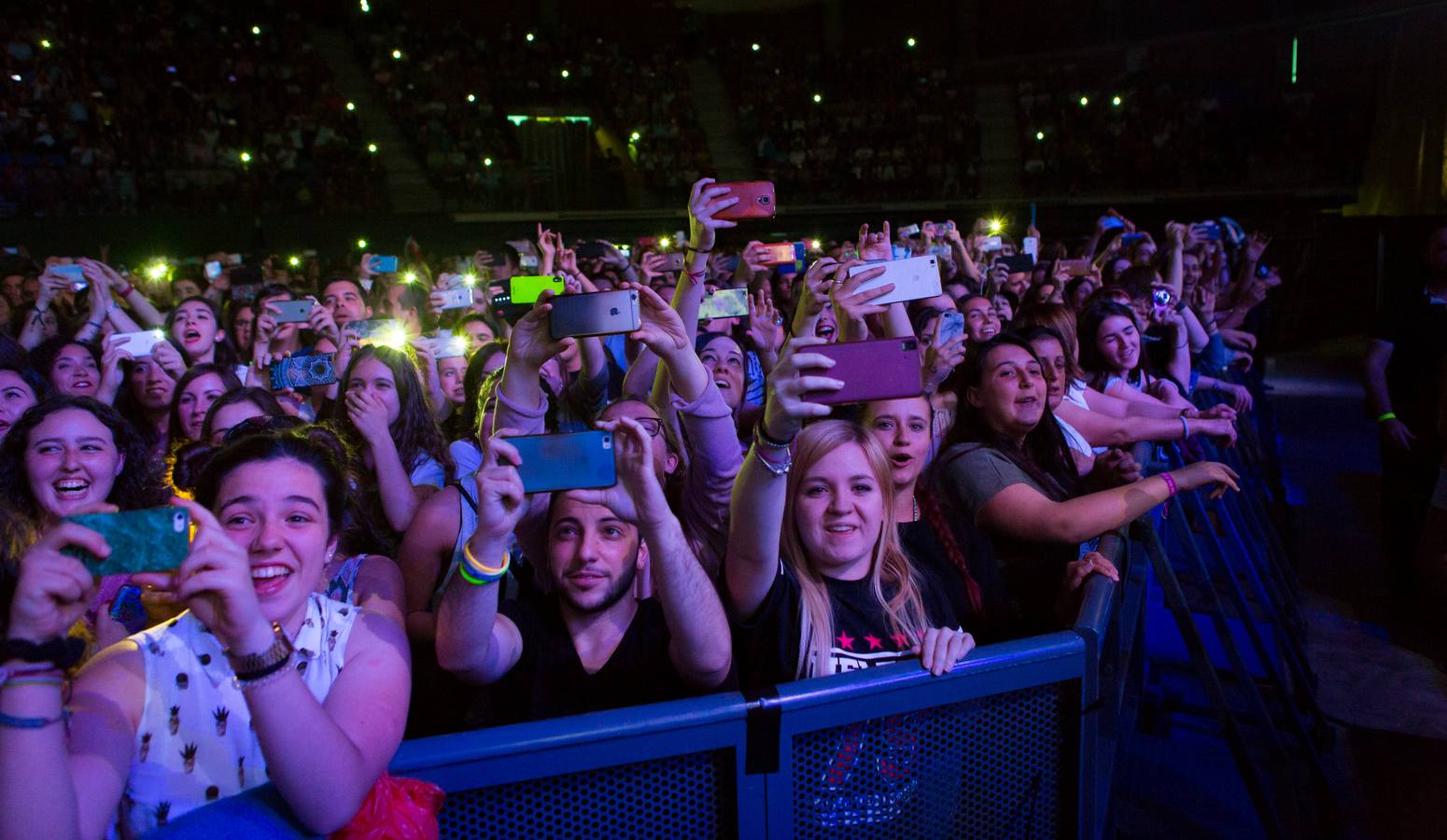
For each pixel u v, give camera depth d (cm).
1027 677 162
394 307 530
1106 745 208
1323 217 1422
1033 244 789
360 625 141
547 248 352
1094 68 1984
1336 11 1681
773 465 157
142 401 346
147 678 126
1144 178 1694
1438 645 432
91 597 105
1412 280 470
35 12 1405
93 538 103
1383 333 479
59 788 101
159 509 106
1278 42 1781
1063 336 350
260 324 398
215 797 125
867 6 2148
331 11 1803
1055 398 317
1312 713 340
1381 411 479
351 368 288
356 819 122
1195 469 240
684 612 156
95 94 1357
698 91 2014
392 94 1706
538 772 136
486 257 698
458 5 2006
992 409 262
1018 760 167
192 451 233
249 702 112
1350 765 331
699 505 221
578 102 1845
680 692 171
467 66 1842
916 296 224
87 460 215
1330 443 846
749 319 399
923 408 231
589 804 142
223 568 108
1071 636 166
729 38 2220
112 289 478
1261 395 658
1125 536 240
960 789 163
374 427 255
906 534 210
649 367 268
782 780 147
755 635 177
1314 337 1436
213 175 1303
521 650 173
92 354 376
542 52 1927
